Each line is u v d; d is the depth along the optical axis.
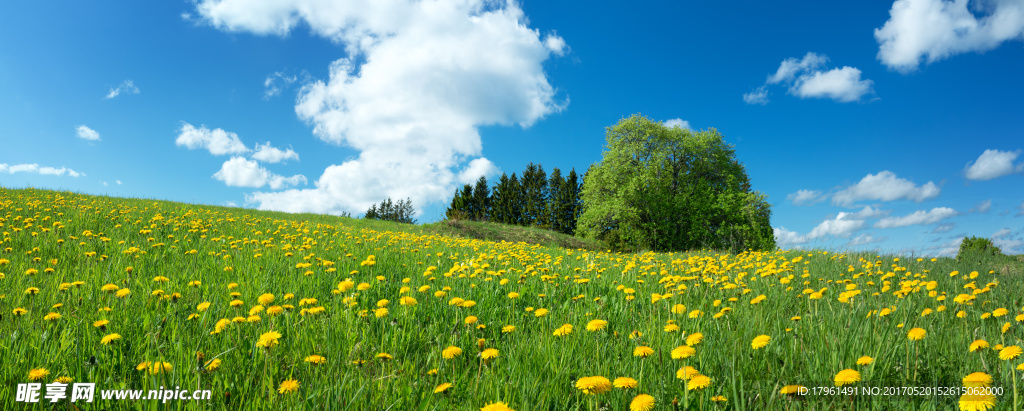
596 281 5.79
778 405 1.93
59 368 2.36
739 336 2.88
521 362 2.59
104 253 6.46
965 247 10.82
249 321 2.87
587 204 36.16
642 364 2.18
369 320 3.44
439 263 6.71
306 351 2.67
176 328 2.99
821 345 2.63
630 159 33.44
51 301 3.67
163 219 10.45
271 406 1.96
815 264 8.32
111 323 3.06
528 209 63.47
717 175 34.19
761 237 29.17
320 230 12.38
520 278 5.64
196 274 5.23
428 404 2.00
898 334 2.82
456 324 3.42
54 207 11.24
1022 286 5.62
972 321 3.52
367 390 2.08
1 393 2.00
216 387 2.19
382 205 67.19
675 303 3.96
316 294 4.41
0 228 7.88
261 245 8.45
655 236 29.97
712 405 1.95
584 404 2.07
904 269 6.86
